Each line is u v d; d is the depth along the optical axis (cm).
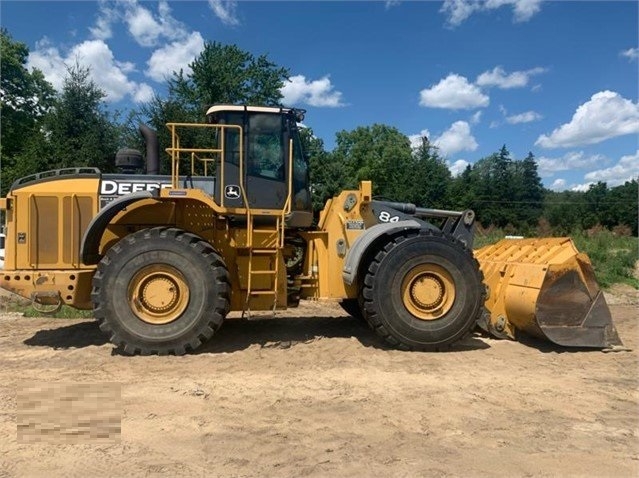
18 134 3331
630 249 1666
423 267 633
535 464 351
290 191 663
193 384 503
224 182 657
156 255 599
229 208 648
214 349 634
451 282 636
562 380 528
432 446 376
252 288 655
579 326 639
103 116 2266
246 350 629
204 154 831
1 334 721
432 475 334
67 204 652
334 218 693
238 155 662
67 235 650
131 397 466
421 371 551
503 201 5694
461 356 612
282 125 675
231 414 431
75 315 879
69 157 2172
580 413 443
